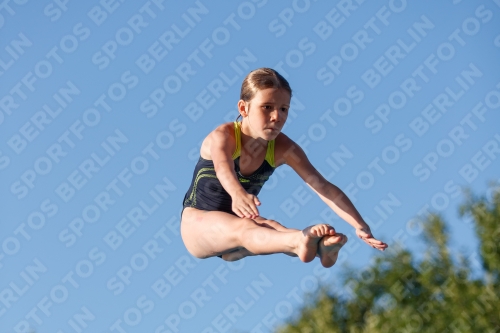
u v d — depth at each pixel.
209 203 7.73
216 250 7.31
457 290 14.46
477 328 14.20
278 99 7.08
